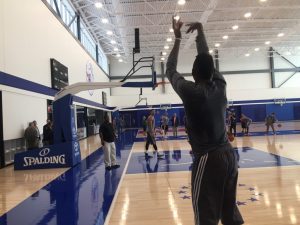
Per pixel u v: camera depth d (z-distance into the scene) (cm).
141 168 885
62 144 962
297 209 460
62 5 1716
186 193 581
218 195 188
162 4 1686
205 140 191
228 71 3272
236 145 1340
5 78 980
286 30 2373
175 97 3303
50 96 1392
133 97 3334
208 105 187
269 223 407
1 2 977
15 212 512
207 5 1689
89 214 479
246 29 2306
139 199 554
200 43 222
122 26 2008
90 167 940
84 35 2206
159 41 2506
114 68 3344
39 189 672
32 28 1219
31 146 1054
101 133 897
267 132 1889
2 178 816
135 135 2308
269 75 3275
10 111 1020
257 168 797
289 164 836
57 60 1516
